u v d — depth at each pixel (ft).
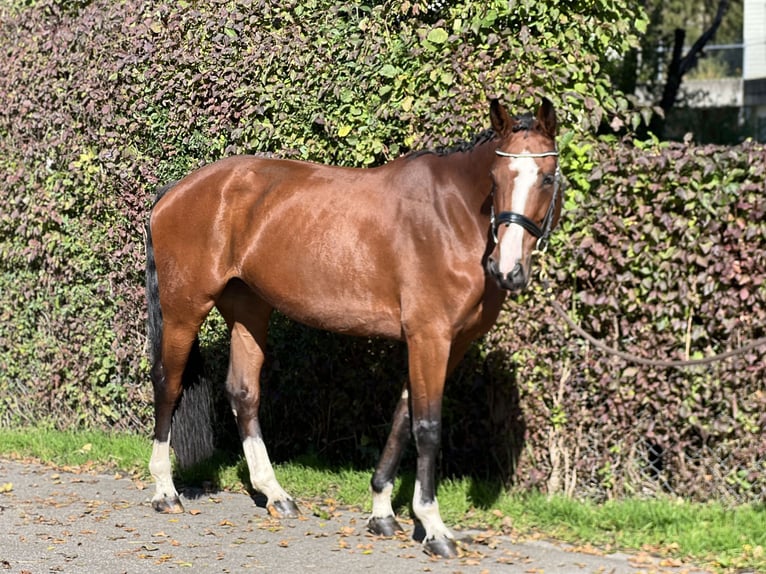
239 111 26.16
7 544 20.48
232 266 22.44
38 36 30.86
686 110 77.97
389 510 20.94
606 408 22.04
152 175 27.84
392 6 23.88
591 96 22.89
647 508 20.70
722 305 20.65
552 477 22.58
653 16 75.41
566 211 21.35
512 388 22.72
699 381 21.08
